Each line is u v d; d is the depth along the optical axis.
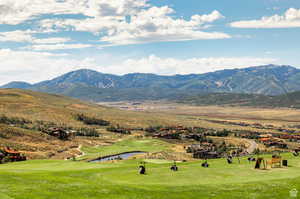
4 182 36.81
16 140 157.12
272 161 59.53
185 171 55.41
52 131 189.25
